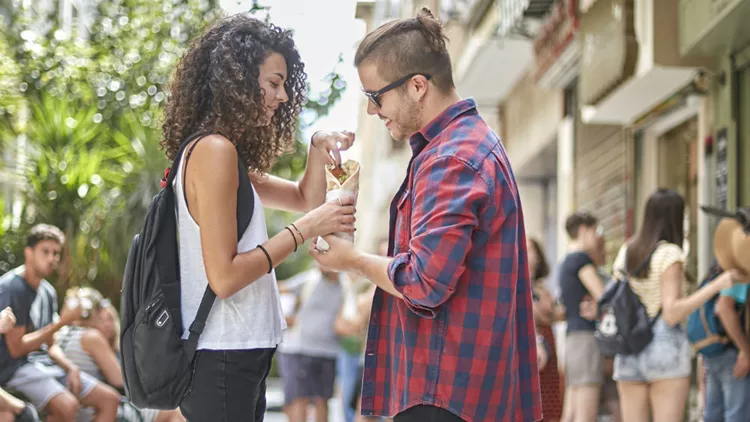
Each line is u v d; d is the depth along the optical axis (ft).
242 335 10.69
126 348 10.76
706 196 26.17
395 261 9.97
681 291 18.01
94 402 21.01
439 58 10.51
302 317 29.19
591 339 23.21
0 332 19.63
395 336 10.60
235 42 11.09
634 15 25.12
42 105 39.29
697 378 26.58
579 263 23.29
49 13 45.73
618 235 33.96
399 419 10.37
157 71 45.78
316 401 29.30
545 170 51.49
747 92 23.72
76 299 20.84
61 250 20.93
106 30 47.32
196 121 11.22
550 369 24.12
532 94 45.75
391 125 10.71
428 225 9.82
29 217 33.55
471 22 42.11
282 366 29.71
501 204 10.12
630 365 18.40
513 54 40.27
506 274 10.14
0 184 36.11
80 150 35.55
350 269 10.52
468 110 10.53
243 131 11.03
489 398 10.05
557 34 32.19
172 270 10.65
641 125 31.71
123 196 35.65
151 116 42.29
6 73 41.70
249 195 10.85
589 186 37.32
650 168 32.27
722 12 21.11
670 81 26.61
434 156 10.16
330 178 10.94
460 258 9.68
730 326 17.63
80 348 21.77
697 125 28.66
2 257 32.32
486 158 10.07
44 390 20.40
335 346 29.32
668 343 18.10
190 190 10.65
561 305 23.80
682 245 18.40
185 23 47.01
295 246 10.60
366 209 90.48
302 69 11.68
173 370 10.55
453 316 10.08
